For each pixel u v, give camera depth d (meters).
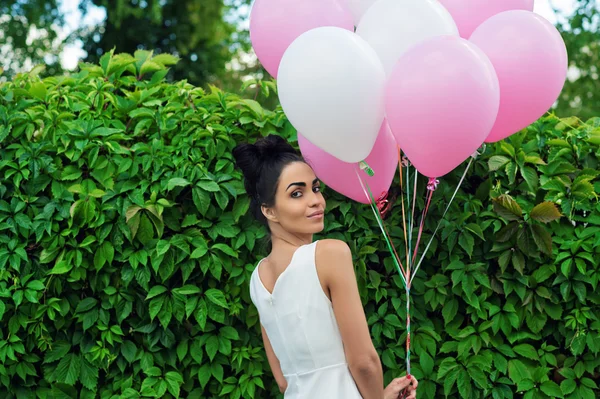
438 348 2.54
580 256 2.41
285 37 2.02
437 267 2.54
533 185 2.45
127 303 2.34
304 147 2.16
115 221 2.33
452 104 1.74
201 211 2.29
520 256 2.41
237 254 2.34
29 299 2.27
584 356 2.51
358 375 1.76
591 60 11.52
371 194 2.09
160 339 2.36
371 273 2.44
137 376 2.40
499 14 2.04
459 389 2.40
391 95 1.81
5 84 2.52
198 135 2.36
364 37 1.98
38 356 2.38
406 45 1.91
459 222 2.42
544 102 2.00
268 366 2.48
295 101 1.79
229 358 2.44
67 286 2.37
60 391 2.35
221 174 2.36
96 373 2.36
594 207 2.44
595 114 12.22
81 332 2.38
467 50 1.78
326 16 2.01
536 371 2.45
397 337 2.52
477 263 2.43
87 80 2.58
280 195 1.84
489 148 2.49
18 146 2.35
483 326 2.43
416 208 2.50
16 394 2.39
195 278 2.40
